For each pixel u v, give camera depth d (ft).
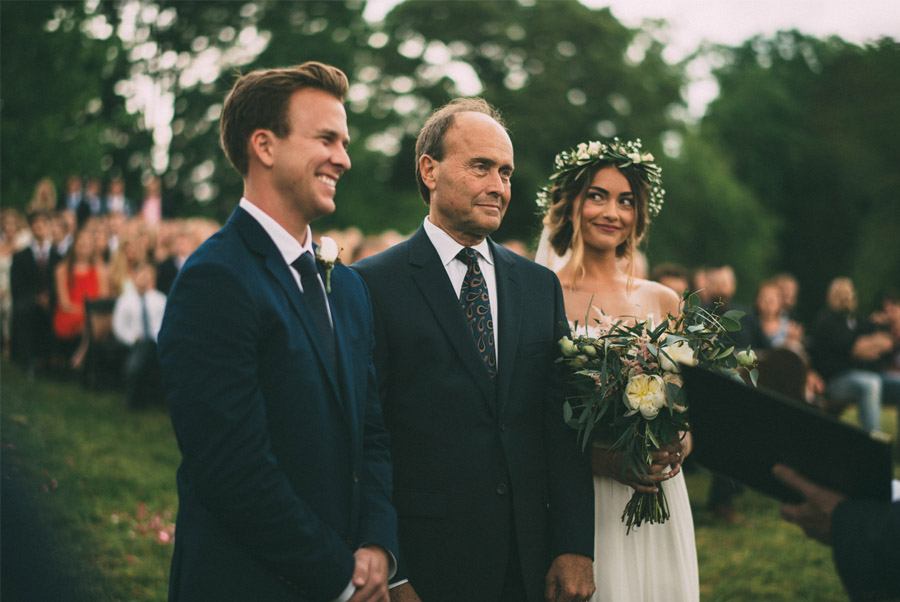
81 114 47.29
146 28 79.97
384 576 8.04
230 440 7.29
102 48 46.65
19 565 9.91
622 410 10.43
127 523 17.85
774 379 21.70
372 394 8.93
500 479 9.58
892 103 112.16
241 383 7.40
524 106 100.58
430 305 9.80
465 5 105.91
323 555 7.45
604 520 10.86
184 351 7.40
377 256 10.23
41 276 34.42
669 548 10.96
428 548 9.42
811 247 129.39
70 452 21.80
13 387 29.66
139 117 57.52
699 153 111.24
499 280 10.18
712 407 7.65
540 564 9.67
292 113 7.97
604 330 10.80
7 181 44.19
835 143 120.06
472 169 9.86
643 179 11.96
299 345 7.80
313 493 7.72
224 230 8.00
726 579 18.17
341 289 8.65
